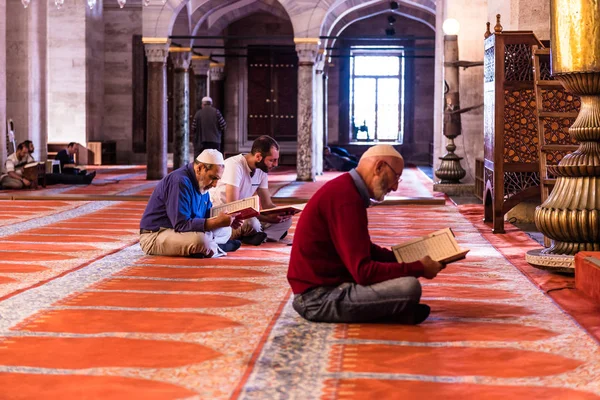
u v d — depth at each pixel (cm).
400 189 1606
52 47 2402
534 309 476
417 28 2736
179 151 1988
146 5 1714
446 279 581
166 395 318
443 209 1175
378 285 423
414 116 2761
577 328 428
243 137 2698
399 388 326
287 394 318
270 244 774
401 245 441
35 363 361
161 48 1819
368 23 2741
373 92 2822
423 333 414
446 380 338
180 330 420
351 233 413
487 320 445
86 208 1141
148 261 653
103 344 392
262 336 407
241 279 575
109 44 2559
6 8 1748
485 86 962
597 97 592
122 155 2578
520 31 891
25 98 1767
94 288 536
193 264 642
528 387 329
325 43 2098
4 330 418
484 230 920
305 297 433
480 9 1460
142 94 2567
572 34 579
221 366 356
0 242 767
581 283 531
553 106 832
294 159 2669
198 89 2473
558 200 605
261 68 2686
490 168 923
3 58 1581
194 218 673
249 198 676
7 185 1494
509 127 894
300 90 1834
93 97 2483
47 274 589
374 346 389
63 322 436
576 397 317
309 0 1816
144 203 1226
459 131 1395
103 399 314
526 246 783
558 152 859
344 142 2814
